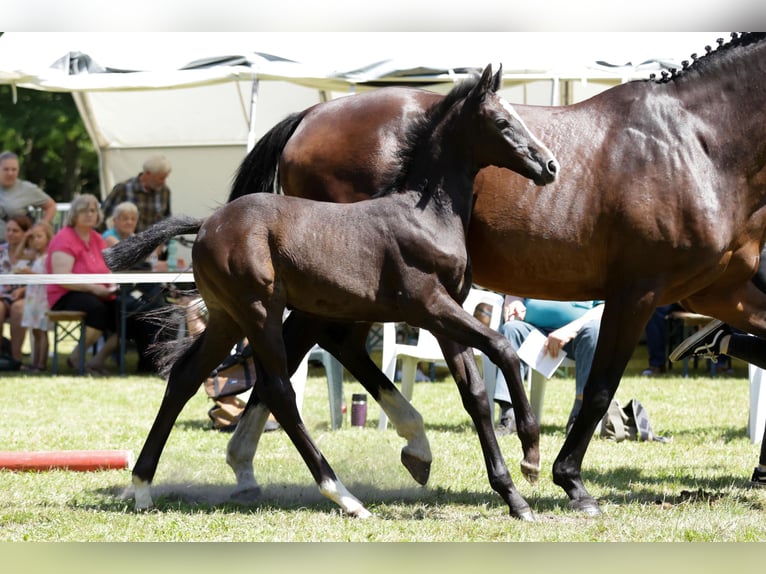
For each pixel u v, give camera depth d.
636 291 9.15
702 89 9.36
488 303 14.82
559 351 13.52
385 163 9.59
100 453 11.04
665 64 17.91
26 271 20.77
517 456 12.14
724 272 9.63
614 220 9.12
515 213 9.30
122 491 9.91
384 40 18.20
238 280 8.63
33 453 11.00
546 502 9.65
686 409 16.42
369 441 13.26
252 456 9.88
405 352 14.62
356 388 18.80
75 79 17.80
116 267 9.13
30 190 22.05
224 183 26.34
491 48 18.02
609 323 9.25
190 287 19.22
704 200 9.06
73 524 8.55
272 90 25.28
